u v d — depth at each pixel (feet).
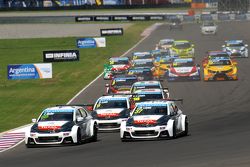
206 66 486.79
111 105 288.92
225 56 541.75
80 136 243.60
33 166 189.98
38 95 453.58
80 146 237.66
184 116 256.32
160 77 516.32
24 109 391.65
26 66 516.32
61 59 594.24
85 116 255.70
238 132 250.57
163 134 239.09
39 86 501.97
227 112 329.52
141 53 567.59
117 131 284.82
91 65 643.45
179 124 250.98
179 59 504.02
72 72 587.27
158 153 201.36
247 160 171.42
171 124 239.91
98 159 196.03
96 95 434.71
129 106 289.53
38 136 239.09
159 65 522.47
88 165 183.42
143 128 238.89
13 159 213.66
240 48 653.71
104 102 291.79
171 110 249.75
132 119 244.83
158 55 634.43
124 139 242.78
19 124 333.62
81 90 468.75
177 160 181.78
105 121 277.23
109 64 532.73
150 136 238.89
